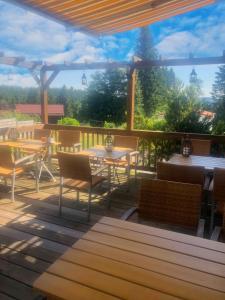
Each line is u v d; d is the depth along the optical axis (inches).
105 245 63.0
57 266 54.4
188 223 91.3
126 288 48.6
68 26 184.2
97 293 47.1
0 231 128.6
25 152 214.1
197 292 48.3
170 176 123.3
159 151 228.5
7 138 239.5
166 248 62.5
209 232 121.9
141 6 167.3
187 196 91.3
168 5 179.6
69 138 230.1
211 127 224.1
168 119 239.9
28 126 258.8
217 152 204.1
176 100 237.9
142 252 60.5
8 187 192.4
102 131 244.1
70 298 45.8
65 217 146.3
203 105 249.8
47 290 47.5
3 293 88.1
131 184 204.5
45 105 271.7
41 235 125.6
